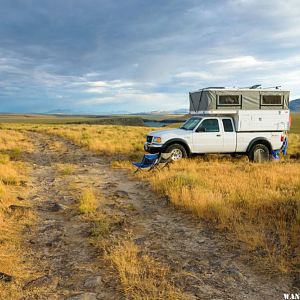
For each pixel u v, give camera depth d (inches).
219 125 572.7
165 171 449.4
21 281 173.0
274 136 593.3
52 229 252.1
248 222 251.9
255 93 575.2
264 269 183.0
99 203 324.8
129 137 1059.3
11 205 297.6
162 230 250.2
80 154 715.4
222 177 403.2
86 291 163.6
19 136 1111.6
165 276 177.3
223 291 163.0
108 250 207.8
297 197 288.0
